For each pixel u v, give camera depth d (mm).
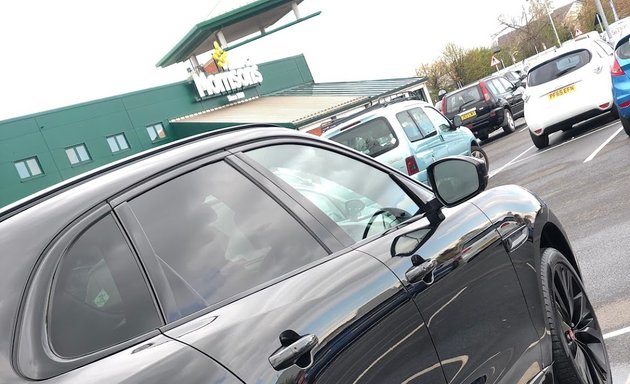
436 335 2236
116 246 1704
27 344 1461
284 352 1600
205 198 1975
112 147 29047
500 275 2875
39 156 26609
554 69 13055
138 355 1502
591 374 3344
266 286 1869
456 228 2766
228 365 1506
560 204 7984
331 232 2234
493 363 2572
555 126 13148
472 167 2859
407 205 2855
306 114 28938
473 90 21562
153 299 1667
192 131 30828
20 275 1568
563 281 3416
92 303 1592
